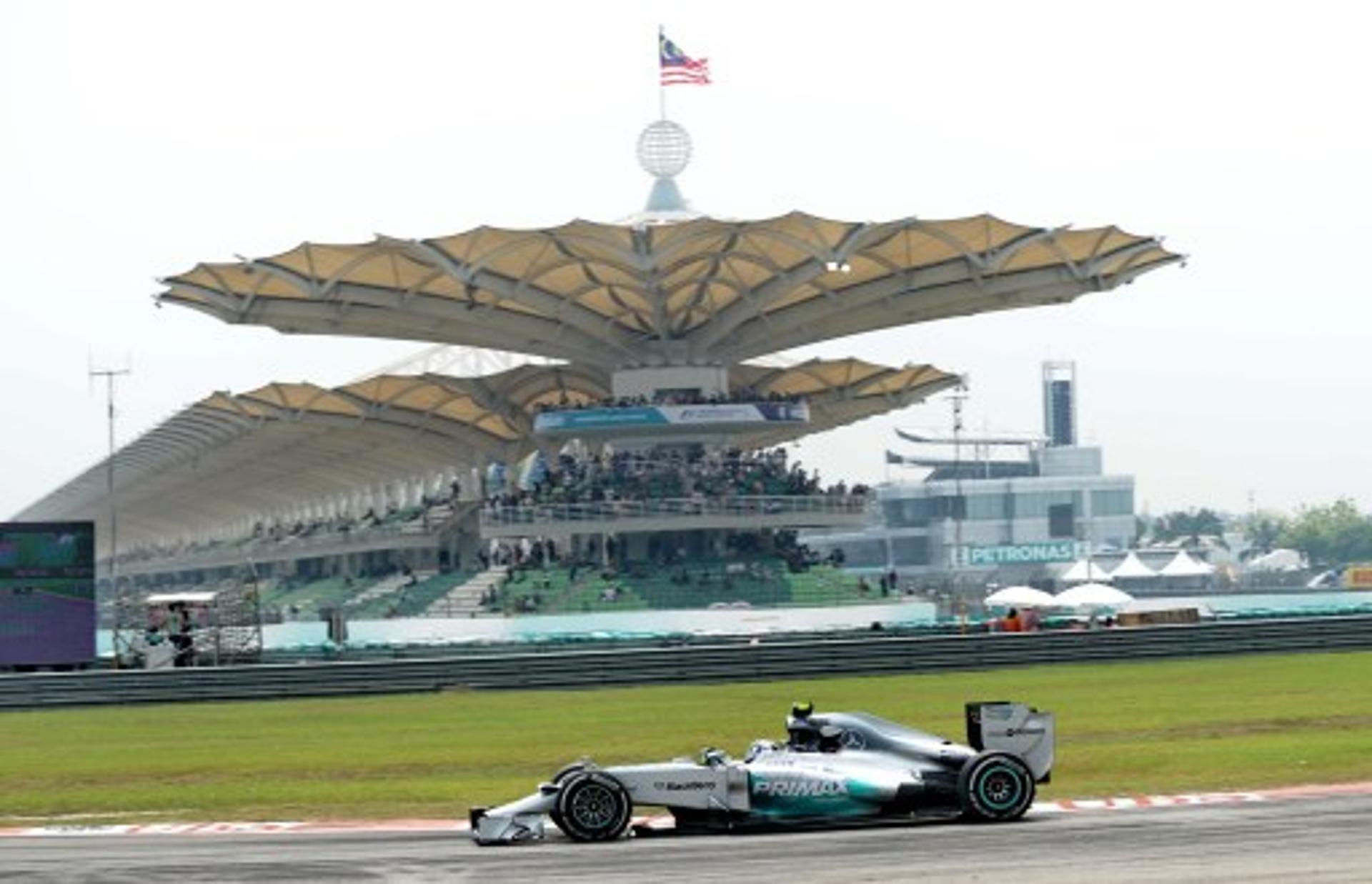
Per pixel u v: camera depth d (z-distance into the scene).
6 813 33.66
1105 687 54.94
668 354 136.88
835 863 22.30
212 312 124.12
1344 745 36.34
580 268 121.81
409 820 30.41
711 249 116.31
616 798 25.61
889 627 91.81
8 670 73.50
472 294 126.31
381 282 122.31
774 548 139.38
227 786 36.53
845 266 112.62
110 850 26.91
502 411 155.62
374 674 62.31
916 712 47.78
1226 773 32.62
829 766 26.02
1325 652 68.56
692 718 48.81
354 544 199.00
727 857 23.23
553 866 22.95
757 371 151.75
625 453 140.25
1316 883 19.66
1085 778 33.12
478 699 59.38
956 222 113.69
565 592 133.25
